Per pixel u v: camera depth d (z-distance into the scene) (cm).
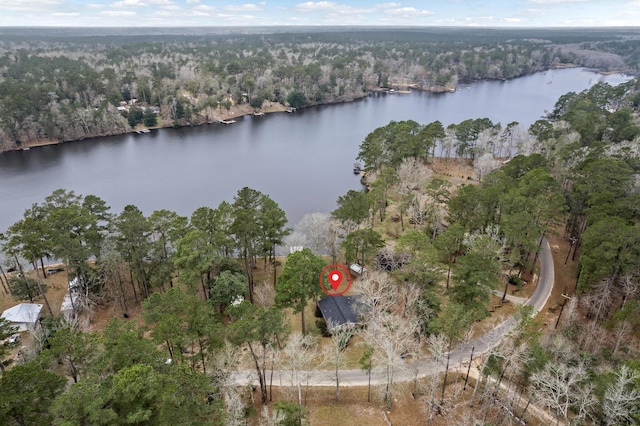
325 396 4366
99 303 6159
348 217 6800
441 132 11544
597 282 5034
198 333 3809
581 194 6888
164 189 11600
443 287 5844
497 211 6850
